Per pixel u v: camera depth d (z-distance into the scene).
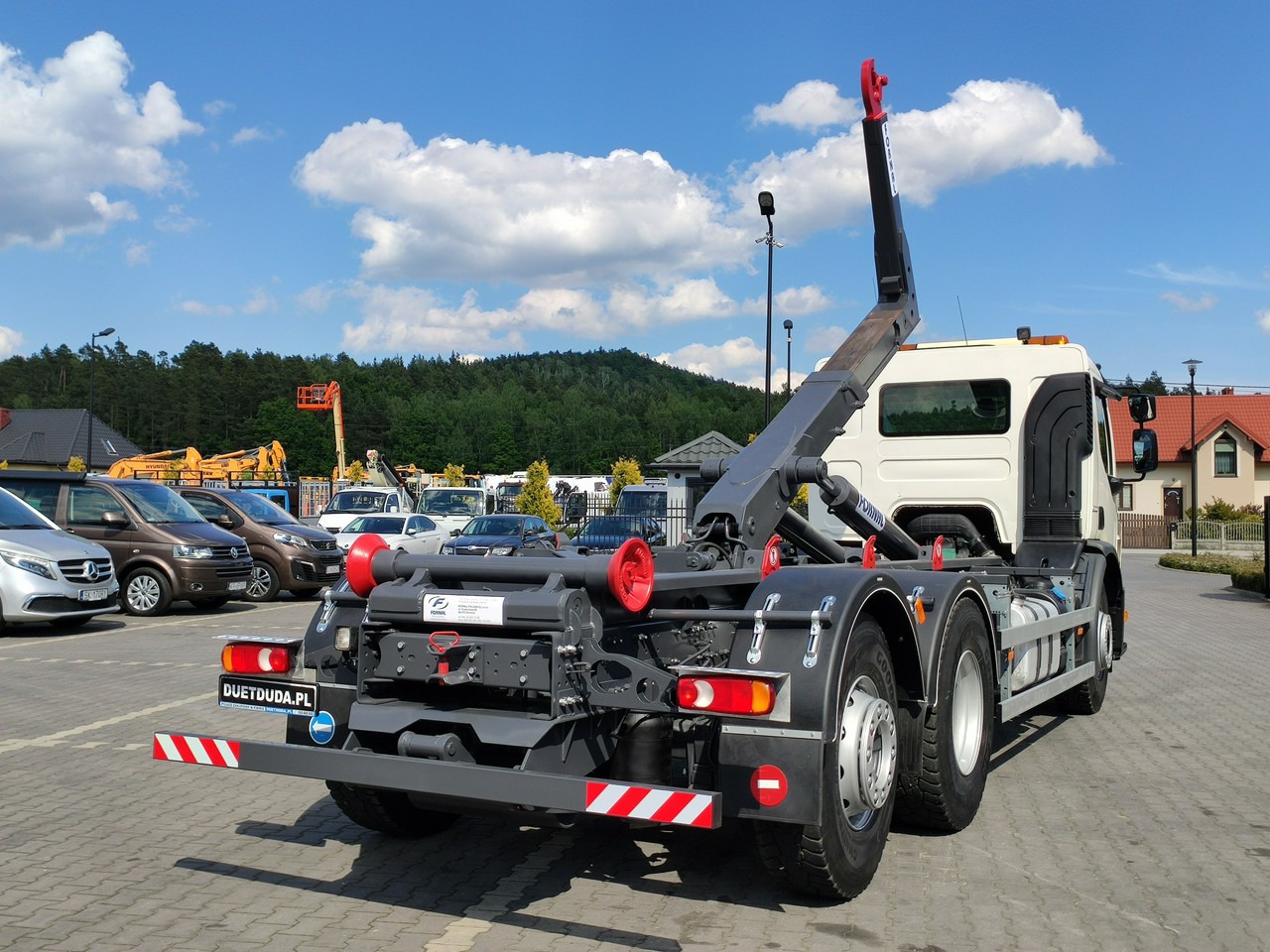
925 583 5.37
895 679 5.06
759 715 3.98
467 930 4.19
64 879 4.77
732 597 5.32
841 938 4.11
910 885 4.73
